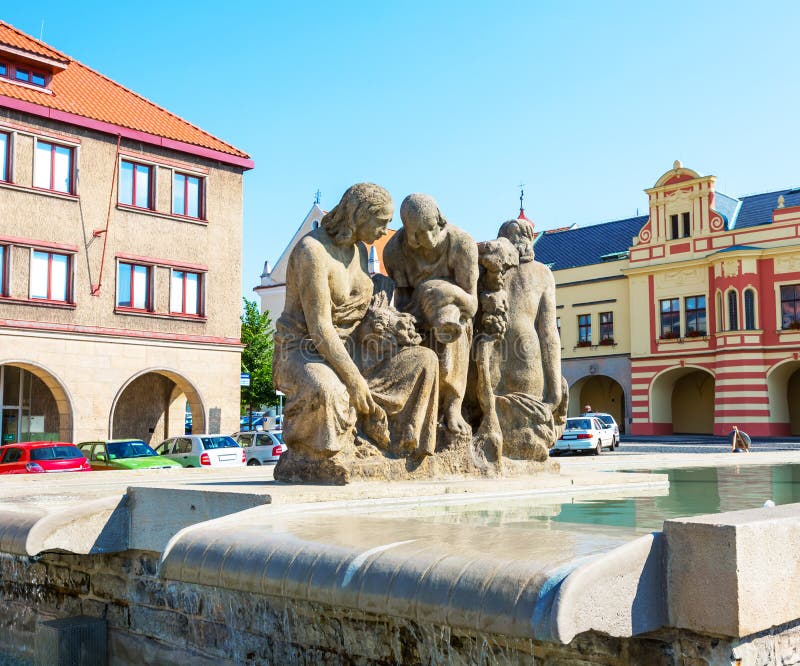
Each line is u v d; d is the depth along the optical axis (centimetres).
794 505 343
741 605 274
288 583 320
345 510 479
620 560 273
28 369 2606
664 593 291
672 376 4606
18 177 2598
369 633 336
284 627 370
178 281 2983
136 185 2902
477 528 363
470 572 278
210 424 3008
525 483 616
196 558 358
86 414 2684
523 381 691
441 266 645
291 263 577
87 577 523
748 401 4147
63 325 2648
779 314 4106
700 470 1043
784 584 294
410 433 581
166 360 2905
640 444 3703
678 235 4491
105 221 2784
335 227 590
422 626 321
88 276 2734
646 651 299
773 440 3975
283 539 343
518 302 700
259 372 4153
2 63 2639
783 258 4109
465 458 620
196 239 3027
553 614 249
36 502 543
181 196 3019
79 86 2922
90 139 2764
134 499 509
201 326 3020
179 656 446
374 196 582
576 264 5081
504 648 304
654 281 4581
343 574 305
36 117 2638
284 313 588
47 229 2652
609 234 5147
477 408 666
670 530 291
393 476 569
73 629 486
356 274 596
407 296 656
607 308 4841
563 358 4997
